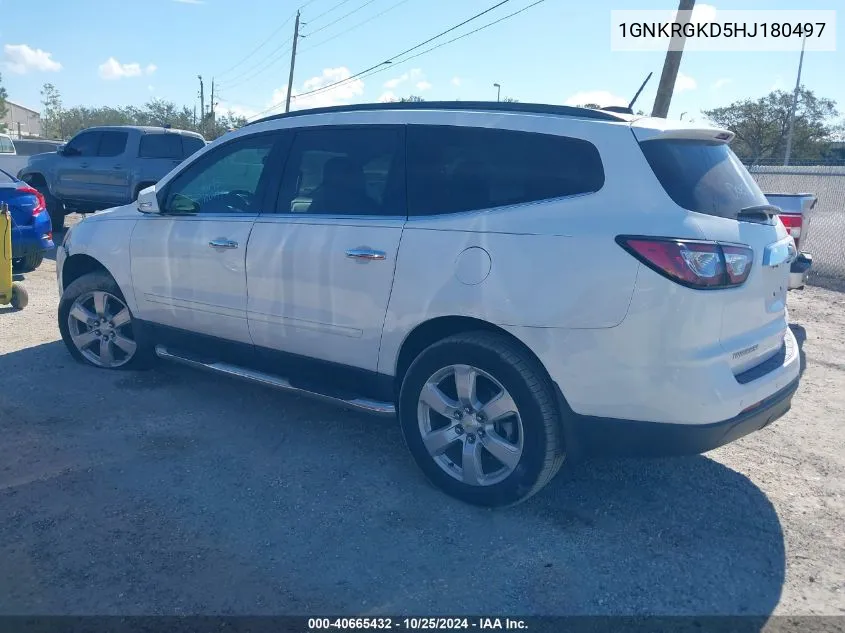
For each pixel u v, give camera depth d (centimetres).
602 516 384
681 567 341
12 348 633
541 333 352
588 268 341
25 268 958
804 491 421
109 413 498
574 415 354
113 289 559
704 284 330
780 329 397
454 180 395
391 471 426
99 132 1483
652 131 357
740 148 5059
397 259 396
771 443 491
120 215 562
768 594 324
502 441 374
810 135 4938
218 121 5844
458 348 375
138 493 392
